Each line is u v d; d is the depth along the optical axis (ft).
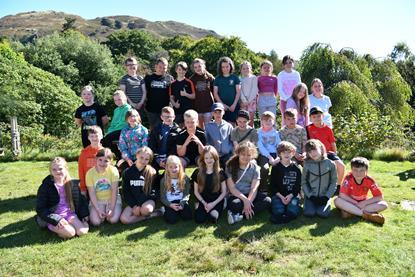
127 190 16.44
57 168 15.08
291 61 24.21
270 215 16.66
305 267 12.03
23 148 34.14
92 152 17.89
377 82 47.78
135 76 23.09
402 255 12.58
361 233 14.47
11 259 12.92
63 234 14.47
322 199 16.38
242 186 16.96
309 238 14.11
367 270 11.75
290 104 21.94
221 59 23.25
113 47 153.79
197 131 19.56
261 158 18.97
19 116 50.03
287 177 17.04
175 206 16.19
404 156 27.86
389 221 15.69
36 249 13.70
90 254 13.24
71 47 97.30
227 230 15.03
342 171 19.12
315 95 23.29
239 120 19.20
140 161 16.51
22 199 19.60
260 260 12.59
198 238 14.42
